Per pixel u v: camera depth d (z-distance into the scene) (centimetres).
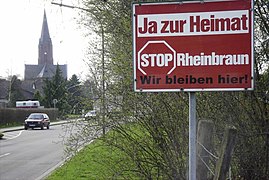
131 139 689
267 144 661
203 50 409
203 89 408
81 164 1103
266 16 646
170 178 665
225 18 406
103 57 714
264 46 653
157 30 415
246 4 402
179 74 412
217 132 621
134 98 657
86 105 738
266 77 655
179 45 412
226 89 406
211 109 639
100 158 809
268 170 668
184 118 636
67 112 790
